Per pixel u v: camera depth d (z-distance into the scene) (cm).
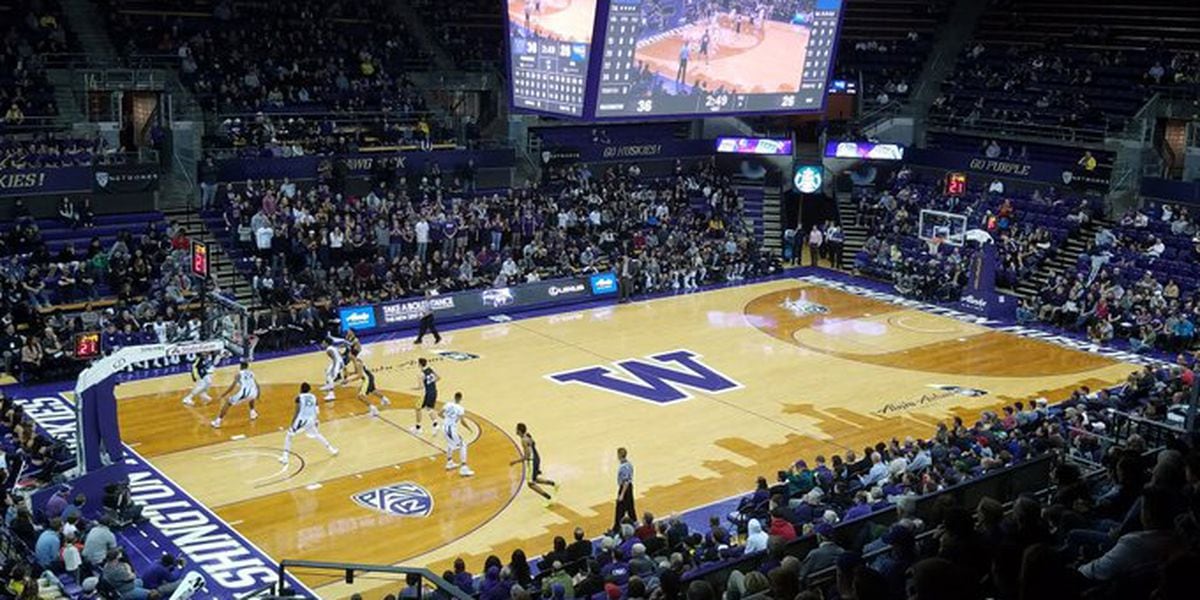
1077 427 2264
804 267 4812
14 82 4000
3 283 3306
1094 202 4572
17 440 2470
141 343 3297
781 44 3584
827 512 1806
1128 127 4634
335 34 4769
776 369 3419
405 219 4128
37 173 3706
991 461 1930
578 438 2820
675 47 3366
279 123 4375
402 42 4919
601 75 3262
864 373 3403
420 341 3600
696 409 3048
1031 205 4669
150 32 4391
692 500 2469
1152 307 3794
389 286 3800
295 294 3666
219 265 3806
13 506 2125
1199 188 4328
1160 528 749
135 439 2727
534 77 3494
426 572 1157
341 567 1220
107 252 3634
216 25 4584
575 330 3791
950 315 4116
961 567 655
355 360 3022
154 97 4325
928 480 1956
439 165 4525
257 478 2523
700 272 4447
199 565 2127
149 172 3912
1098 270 4112
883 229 4788
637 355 3519
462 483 2533
